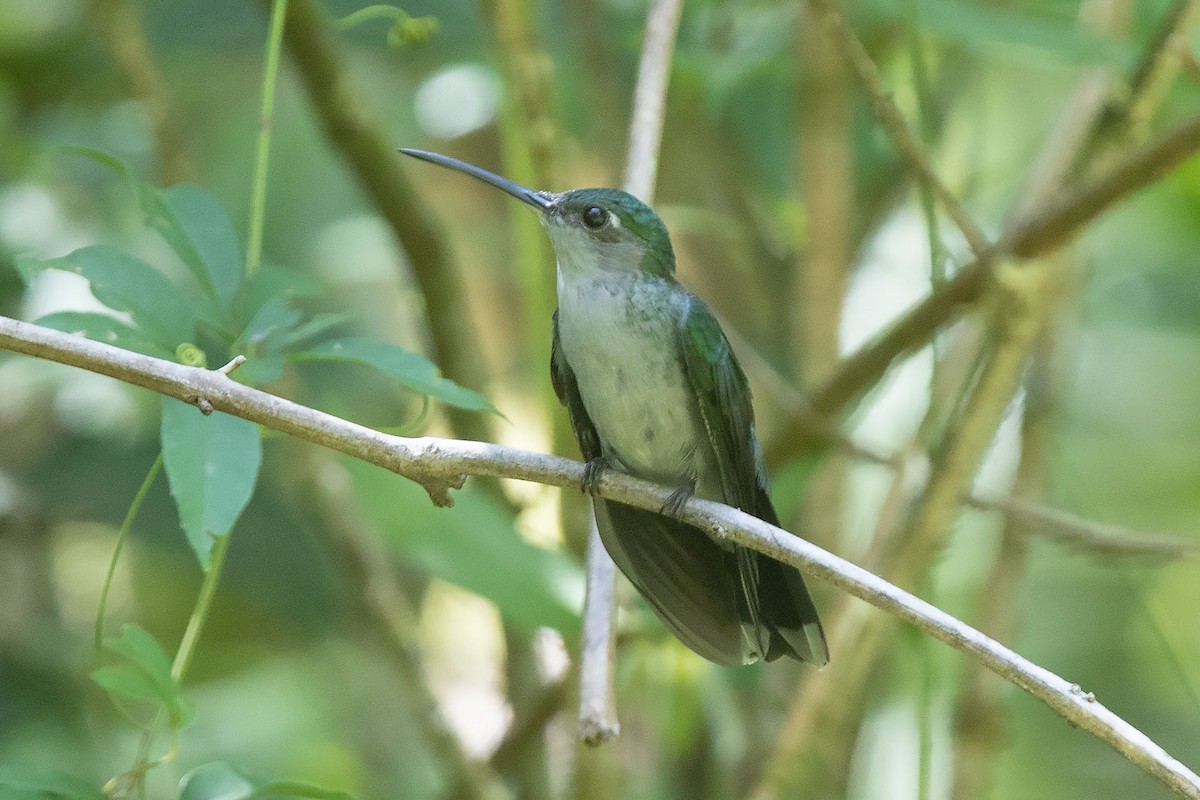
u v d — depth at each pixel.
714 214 11.51
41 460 10.69
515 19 8.76
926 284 11.38
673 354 7.73
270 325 5.86
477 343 9.25
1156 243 12.16
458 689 10.80
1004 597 9.40
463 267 10.95
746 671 8.70
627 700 8.88
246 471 5.34
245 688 11.55
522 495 9.66
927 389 8.98
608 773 7.95
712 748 9.32
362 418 11.12
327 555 10.72
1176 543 8.70
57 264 5.75
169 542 10.58
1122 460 12.84
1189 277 11.98
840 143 9.97
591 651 6.46
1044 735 12.41
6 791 5.41
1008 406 8.03
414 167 12.02
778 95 11.50
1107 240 12.27
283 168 12.03
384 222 8.92
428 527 7.46
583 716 6.20
